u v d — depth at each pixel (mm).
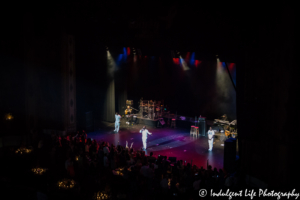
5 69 15867
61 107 17281
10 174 11703
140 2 12469
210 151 16109
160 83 22766
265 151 10672
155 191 10227
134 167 11039
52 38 16906
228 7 11219
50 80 17281
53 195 9914
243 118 11180
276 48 9883
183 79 21672
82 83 21734
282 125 9656
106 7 13031
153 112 21625
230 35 11906
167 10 12398
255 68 11109
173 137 18953
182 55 17531
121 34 14672
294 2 8891
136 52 19672
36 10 16328
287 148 9414
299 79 8953
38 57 17219
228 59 13234
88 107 23094
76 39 18906
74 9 14102
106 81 22656
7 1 15336
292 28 9008
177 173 10953
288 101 9312
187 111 21781
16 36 15930
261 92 10820
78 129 19688
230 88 19375
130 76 24016
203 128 19344
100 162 12562
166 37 13695
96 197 9578
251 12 10945
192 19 12281
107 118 23203
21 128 16422
